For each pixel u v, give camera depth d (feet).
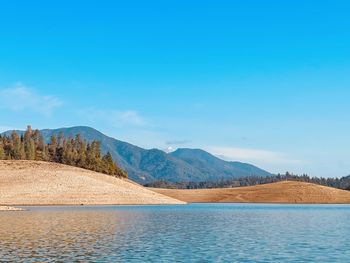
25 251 115.24
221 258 107.96
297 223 223.71
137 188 537.24
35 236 147.64
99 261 101.86
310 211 376.27
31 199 404.98
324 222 233.14
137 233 161.27
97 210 320.09
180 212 326.24
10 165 508.12
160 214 290.35
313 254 115.75
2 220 213.87
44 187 432.25
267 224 215.10
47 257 106.32
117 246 125.70
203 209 396.57
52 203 406.21
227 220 241.76
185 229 180.65
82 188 450.30
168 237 149.69
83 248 121.19
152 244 130.82
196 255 111.75
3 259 103.35
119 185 519.60
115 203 448.65
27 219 220.84
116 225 193.77
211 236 155.02
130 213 291.58
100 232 162.91
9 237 144.66
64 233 157.89
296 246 130.72
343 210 399.24
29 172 472.03
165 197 544.21
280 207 484.33
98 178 515.09
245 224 213.66
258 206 518.78
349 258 109.70
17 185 429.38
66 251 115.75
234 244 133.69
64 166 548.31
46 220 215.51
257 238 150.41
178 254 112.98
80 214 267.18
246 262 103.14
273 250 122.11
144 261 102.32
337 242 140.77
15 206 375.25
